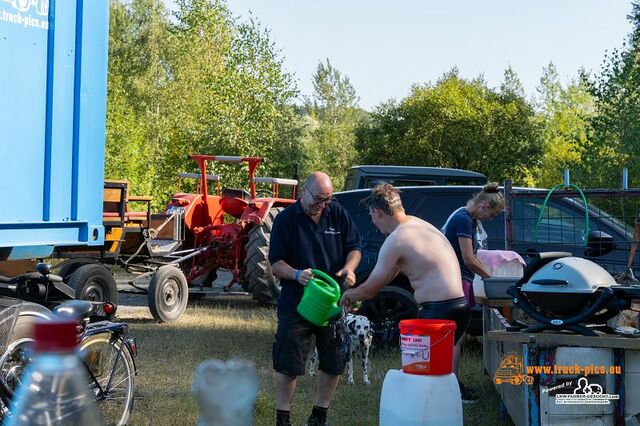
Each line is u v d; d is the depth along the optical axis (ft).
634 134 57.00
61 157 18.25
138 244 37.55
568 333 14.42
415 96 135.95
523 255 27.78
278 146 109.09
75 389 6.45
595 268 14.57
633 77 57.98
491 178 128.57
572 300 14.25
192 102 136.56
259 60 100.94
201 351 28.35
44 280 17.01
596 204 35.83
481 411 20.61
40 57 17.69
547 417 14.23
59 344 6.28
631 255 22.02
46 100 17.88
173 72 142.10
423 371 13.23
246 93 99.19
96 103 19.15
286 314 17.56
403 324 13.47
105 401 16.62
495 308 20.77
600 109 59.47
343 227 18.22
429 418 13.01
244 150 96.89
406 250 17.26
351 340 24.35
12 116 17.02
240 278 41.19
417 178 46.21
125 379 17.10
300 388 23.77
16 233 17.19
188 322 35.45
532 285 14.62
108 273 32.01
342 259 18.13
